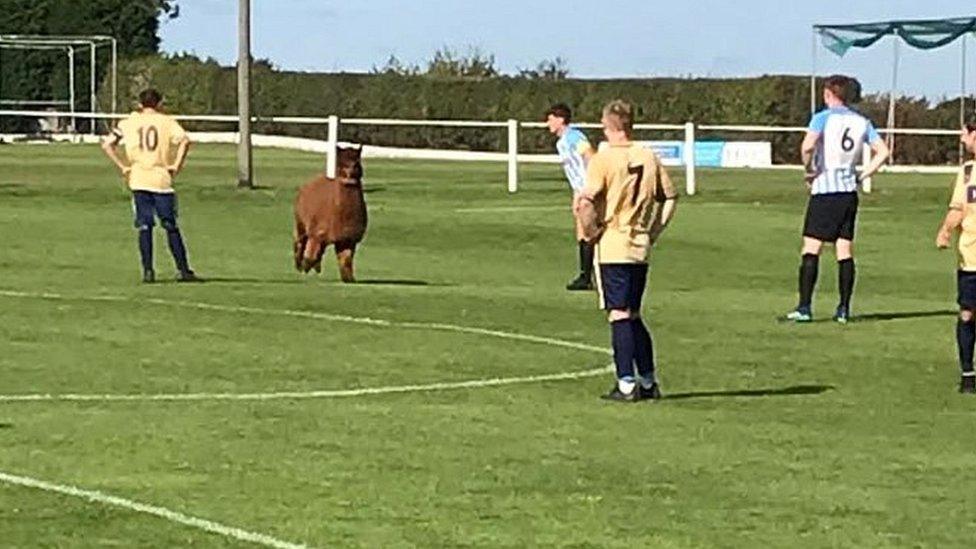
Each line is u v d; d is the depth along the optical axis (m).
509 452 11.16
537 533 9.09
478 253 27.44
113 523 9.20
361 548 8.75
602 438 11.70
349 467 10.63
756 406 13.18
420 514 9.46
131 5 84.38
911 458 11.21
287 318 18.06
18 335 16.42
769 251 27.92
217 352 15.55
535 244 28.78
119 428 11.79
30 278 21.78
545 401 13.21
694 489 10.18
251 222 31.06
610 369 14.91
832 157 18.34
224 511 9.47
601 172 12.88
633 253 13.08
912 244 29.78
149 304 19.05
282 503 9.66
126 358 15.09
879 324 18.55
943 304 20.83
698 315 19.11
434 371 14.68
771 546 8.91
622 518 9.44
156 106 21.42
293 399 13.14
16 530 9.03
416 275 23.78
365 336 16.80
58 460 10.73
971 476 10.67
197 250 26.41
